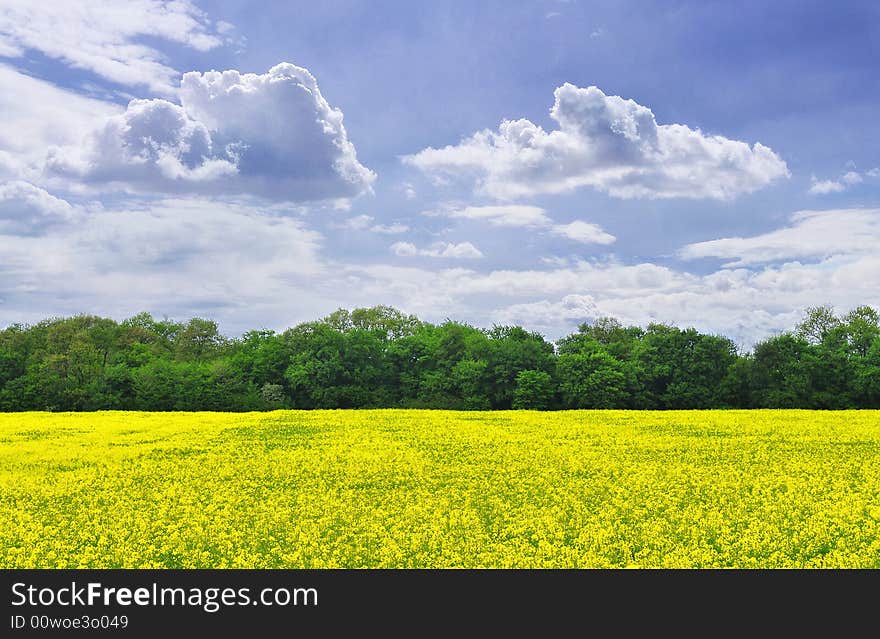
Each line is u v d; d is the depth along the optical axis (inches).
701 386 2691.9
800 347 2736.2
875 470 949.8
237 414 1830.7
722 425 1473.9
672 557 574.6
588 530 639.8
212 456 1093.1
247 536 644.1
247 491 835.4
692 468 969.5
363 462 1034.7
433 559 577.3
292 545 612.7
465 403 2780.5
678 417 1658.5
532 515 707.4
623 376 2677.2
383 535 636.7
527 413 1791.3
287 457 1082.7
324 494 815.7
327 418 1664.6
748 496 789.2
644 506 749.3
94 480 904.3
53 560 587.5
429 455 1098.1
